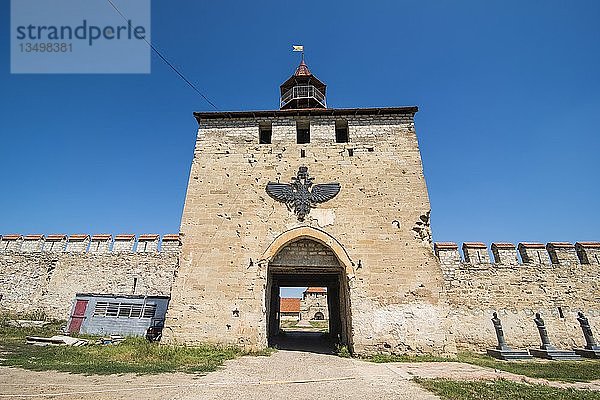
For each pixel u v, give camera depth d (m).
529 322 17.47
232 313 13.60
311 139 16.14
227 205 15.13
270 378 8.69
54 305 22.22
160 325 18.83
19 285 22.81
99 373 8.49
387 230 14.44
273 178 15.49
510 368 11.50
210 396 6.68
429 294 13.51
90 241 23.56
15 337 15.90
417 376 9.10
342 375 9.26
